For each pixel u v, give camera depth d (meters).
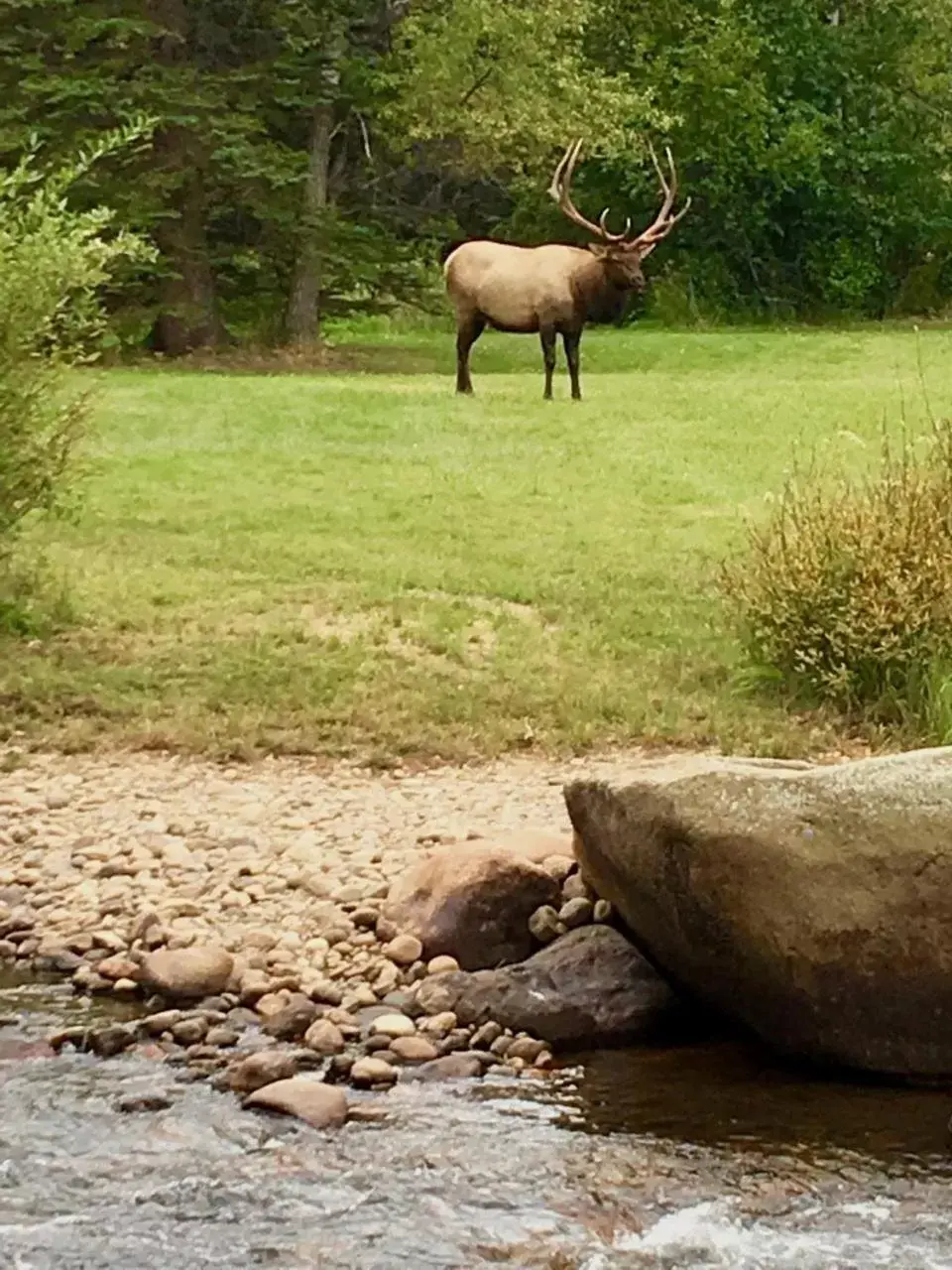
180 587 11.81
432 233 33.00
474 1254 4.43
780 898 5.54
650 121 35.09
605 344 30.42
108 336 22.98
